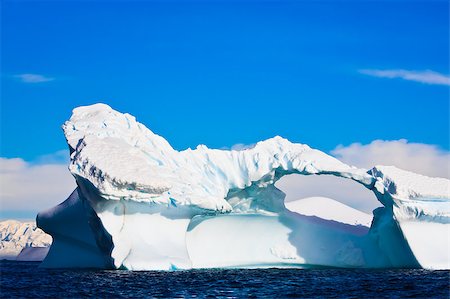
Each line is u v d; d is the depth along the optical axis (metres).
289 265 59.72
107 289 42.09
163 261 51.25
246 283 45.72
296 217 60.62
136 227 52.44
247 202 59.28
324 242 59.72
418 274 52.59
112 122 57.09
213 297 38.62
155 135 57.94
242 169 57.59
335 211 69.12
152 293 40.16
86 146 52.56
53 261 62.81
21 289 42.59
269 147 58.81
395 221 55.09
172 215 53.59
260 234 59.94
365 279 48.72
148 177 50.72
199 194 54.69
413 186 55.28
